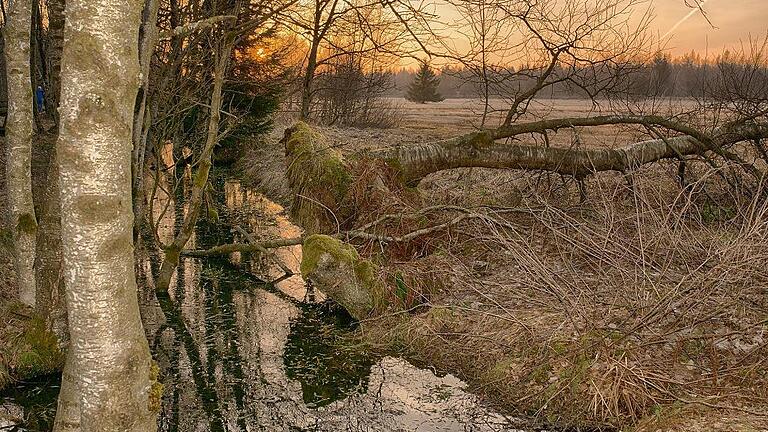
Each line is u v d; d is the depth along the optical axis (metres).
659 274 6.67
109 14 2.82
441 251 8.61
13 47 6.14
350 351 6.78
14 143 6.30
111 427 3.12
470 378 6.09
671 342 5.66
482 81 9.62
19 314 6.21
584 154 9.58
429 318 6.98
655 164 10.86
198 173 8.48
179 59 8.48
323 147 10.48
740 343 5.59
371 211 9.14
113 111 2.90
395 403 5.69
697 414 4.72
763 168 11.15
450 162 9.62
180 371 6.32
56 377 5.90
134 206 8.21
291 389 5.97
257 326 7.50
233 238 11.38
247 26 8.34
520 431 5.14
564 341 5.86
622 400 5.16
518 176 10.56
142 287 8.71
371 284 7.54
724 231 7.87
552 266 7.70
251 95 15.20
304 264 7.77
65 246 2.97
